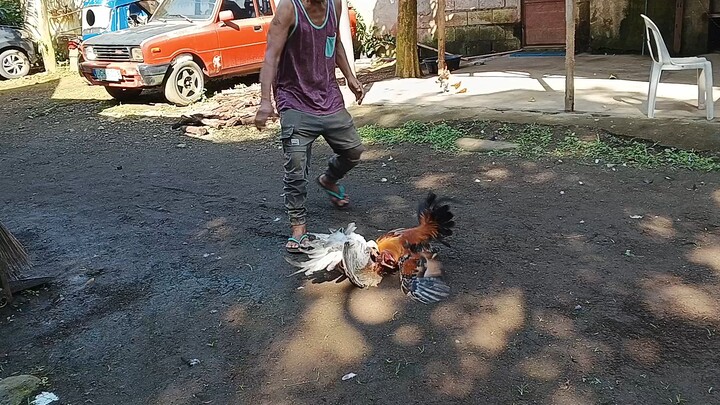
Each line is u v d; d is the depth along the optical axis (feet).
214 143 24.22
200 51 32.73
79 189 19.72
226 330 11.06
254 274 13.02
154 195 18.56
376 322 10.93
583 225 14.14
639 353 9.59
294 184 13.50
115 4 39.88
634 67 31.37
